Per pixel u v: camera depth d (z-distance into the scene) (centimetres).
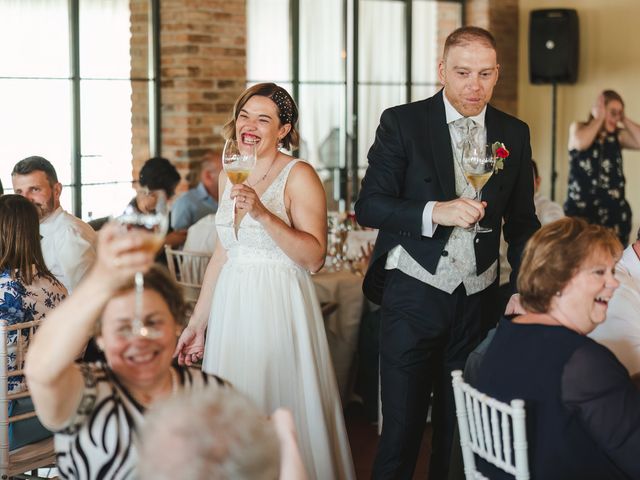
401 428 343
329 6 819
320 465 313
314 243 312
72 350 185
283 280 310
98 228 538
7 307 330
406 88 888
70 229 429
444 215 318
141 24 702
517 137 344
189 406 157
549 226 236
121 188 698
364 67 851
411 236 331
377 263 348
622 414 221
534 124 971
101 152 682
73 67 660
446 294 335
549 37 902
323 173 829
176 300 209
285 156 322
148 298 203
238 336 310
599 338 287
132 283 204
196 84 714
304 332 313
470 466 252
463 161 312
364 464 456
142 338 201
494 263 343
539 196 584
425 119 337
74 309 181
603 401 221
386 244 344
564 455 223
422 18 899
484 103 328
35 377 187
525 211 351
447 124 335
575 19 902
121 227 177
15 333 329
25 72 634
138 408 205
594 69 923
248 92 318
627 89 905
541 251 233
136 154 706
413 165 336
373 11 853
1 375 316
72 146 664
